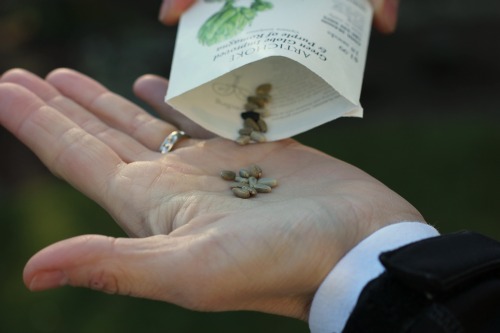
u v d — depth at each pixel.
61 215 0.72
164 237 0.38
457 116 0.90
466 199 0.71
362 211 0.40
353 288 0.39
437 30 1.07
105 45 0.92
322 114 0.46
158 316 0.61
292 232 0.39
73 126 0.44
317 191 0.43
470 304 0.37
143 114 0.49
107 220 0.71
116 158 0.43
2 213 0.73
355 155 0.78
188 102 0.46
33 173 0.80
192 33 0.48
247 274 0.38
